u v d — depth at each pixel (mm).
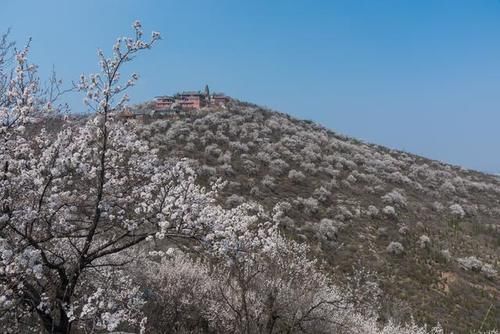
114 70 6871
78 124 7277
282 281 8984
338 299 9812
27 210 5969
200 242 7234
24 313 6328
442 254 27984
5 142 6438
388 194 36250
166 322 9234
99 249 6754
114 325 5645
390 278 23750
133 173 7324
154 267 10102
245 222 7340
